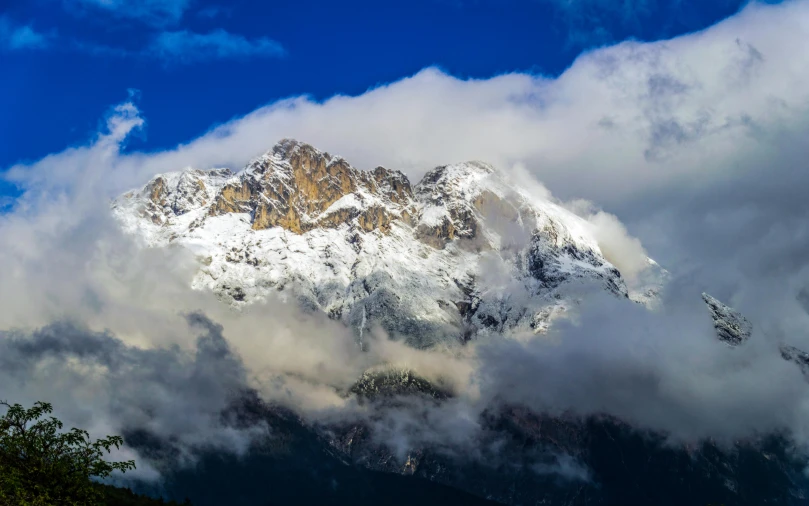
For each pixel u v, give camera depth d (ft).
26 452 312.29
